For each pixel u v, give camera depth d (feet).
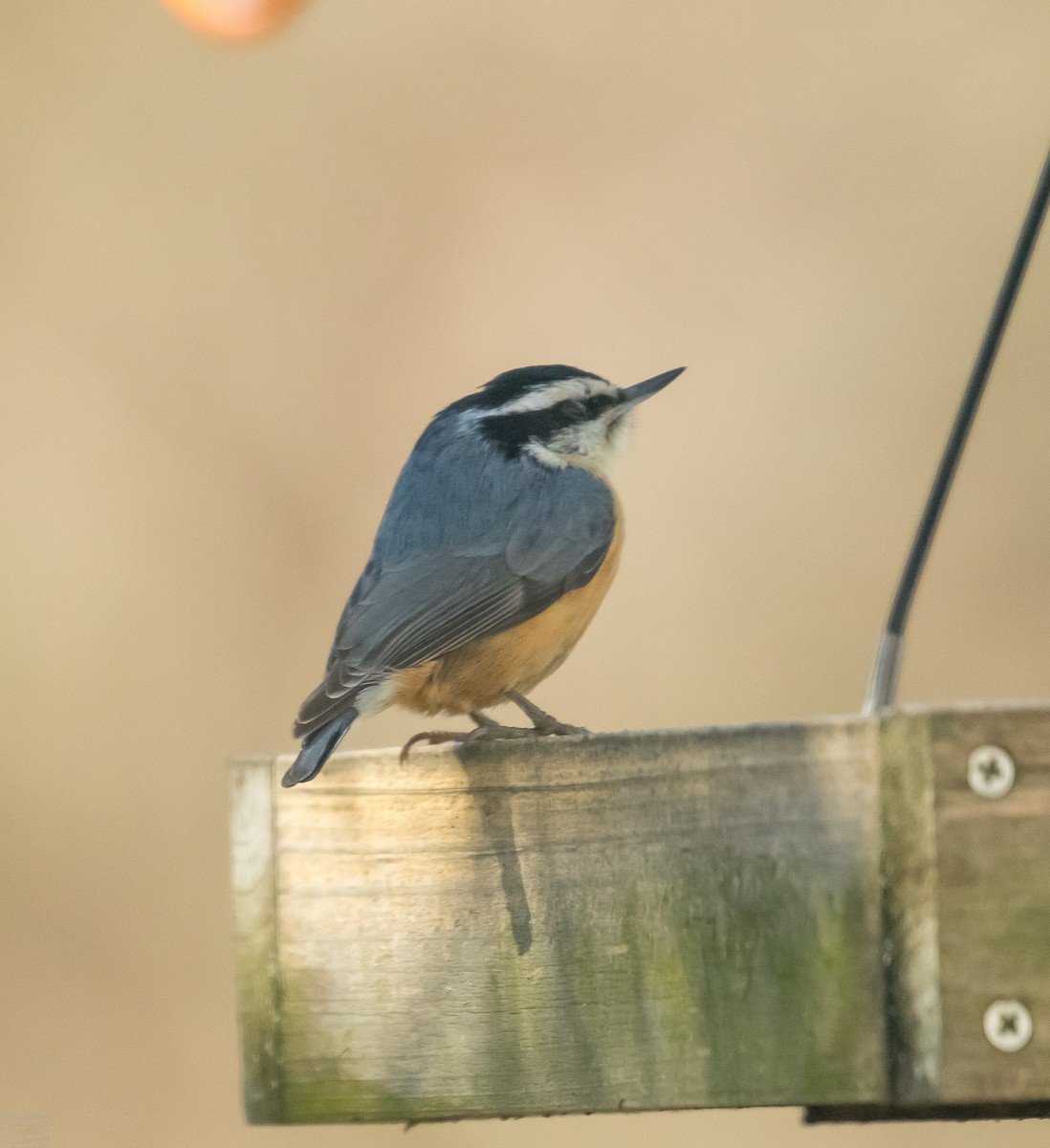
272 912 30.99
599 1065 28.66
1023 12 77.51
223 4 40.91
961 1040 26.02
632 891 28.60
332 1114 30.37
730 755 28.02
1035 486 70.79
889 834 26.68
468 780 29.94
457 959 29.81
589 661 69.51
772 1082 27.25
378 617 37.04
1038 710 26.30
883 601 69.62
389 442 75.05
